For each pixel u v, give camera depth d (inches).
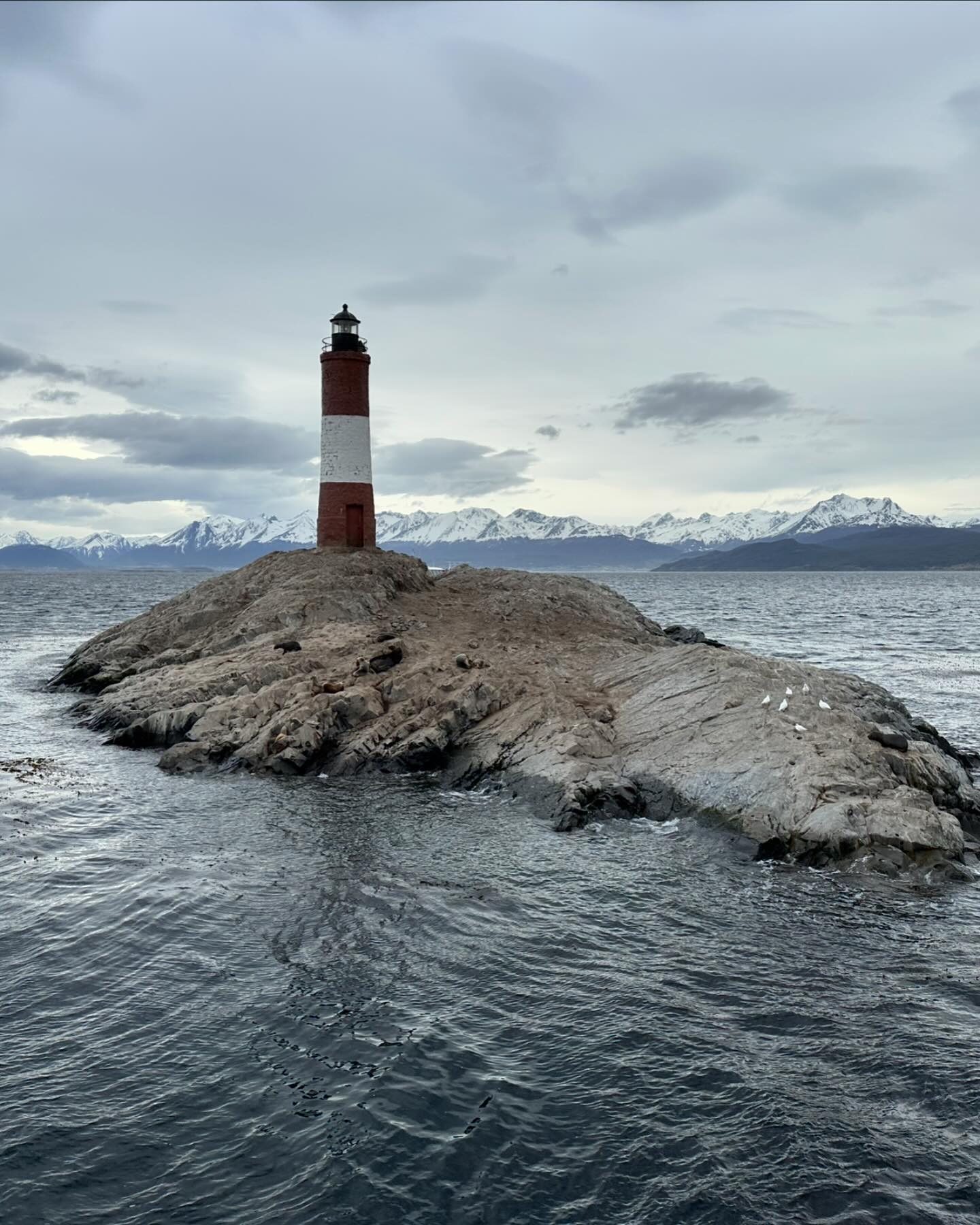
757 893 912.3
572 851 1028.5
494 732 1368.1
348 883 906.7
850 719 1261.1
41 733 1609.3
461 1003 682.8
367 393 2468.0
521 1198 496.1
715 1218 482.9
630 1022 661.3
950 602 7288.4
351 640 1812.3
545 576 2501.2
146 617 2418.8
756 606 6510.8
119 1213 480.7
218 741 1397.6
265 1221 478.3
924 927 837.8
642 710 1374.3
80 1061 601.0
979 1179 507.8
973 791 1186.6
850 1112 563.8
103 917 813.2
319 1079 588.1
